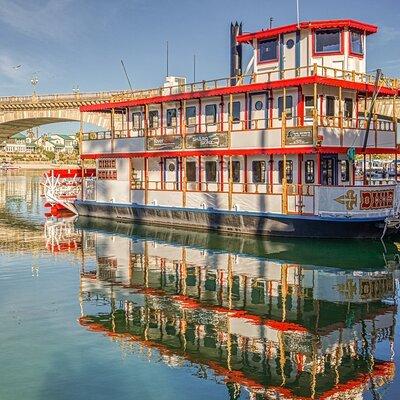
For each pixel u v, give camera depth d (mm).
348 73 29641
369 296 18156
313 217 26906
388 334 14359
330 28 30500
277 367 12156
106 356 12859
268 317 15859
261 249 26406
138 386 11234
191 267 22781
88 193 40906
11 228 35469
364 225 26703
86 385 11305
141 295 18328
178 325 15117
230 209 30609
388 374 11758
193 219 33000
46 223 37969
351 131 28531
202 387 11188
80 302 17453
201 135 31781
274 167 30016
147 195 35844
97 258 24906
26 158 183000
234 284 19844
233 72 38594
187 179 34625
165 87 35656
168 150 33875
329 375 11703
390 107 46906
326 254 25016
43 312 16359
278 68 32125
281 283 19953
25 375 11797
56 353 13047
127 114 38312
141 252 26344
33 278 20875
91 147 39594
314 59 30922
